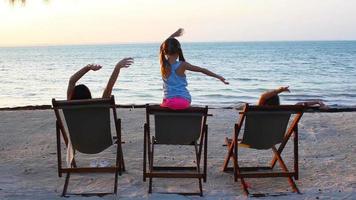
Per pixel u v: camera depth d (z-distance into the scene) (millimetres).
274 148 5969
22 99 26656
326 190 5492
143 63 79000
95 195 5289
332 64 66812
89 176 6129
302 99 24719
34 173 6281
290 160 6977
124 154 7383
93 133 5367
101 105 5160
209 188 5633
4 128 9680
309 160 6965
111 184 5766
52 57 130875
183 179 6008
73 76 5609
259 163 6840
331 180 5910
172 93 5348
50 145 8070
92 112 5219
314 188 5590
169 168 6230
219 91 29625
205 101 24031
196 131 5391
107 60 104250
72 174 6191
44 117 10992
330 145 7996
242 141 5512
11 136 8883
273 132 5379
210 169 6465
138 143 8188
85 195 5289
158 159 7012
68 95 5645
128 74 48781
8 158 7137
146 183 5801
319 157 7152
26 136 8875
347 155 7262
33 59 113750
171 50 5336
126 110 12148
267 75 45875
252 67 61656
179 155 7285
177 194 5316
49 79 43531
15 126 9891
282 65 65750
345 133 9047
